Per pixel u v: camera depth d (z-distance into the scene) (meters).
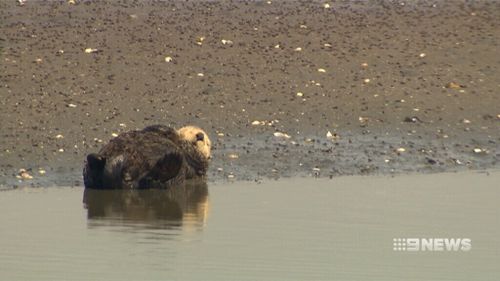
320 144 66.38
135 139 59.12
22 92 70.12
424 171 63.72
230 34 80.81
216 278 45.34
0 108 67.88
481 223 53.56
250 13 85.81
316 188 59.53
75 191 58.25
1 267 46.34
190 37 79.81
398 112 71.38
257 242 50.25
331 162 64.00
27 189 58.38
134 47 77.56
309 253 48.69
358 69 76.81
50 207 55.28
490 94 74.75
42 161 61.84
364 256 48.75
